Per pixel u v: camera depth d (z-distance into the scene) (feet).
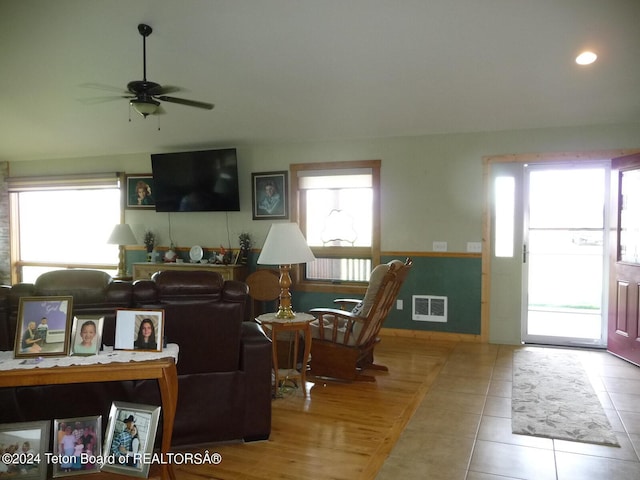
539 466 8.19
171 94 16.44
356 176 18.94
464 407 10.95
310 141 19.63
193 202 21.25
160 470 7.83
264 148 20.47
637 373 13.37
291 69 14.67
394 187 18.30
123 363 7.09
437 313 17.79
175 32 13.21
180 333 8.45
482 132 17.04
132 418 7.72
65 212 24.61
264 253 11.68
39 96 17.63
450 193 17.52
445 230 17.61
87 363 7.02
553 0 10.89
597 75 13.37
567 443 9.06
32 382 6.79
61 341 7.38
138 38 13.60
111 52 14.43
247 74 15.14
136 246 23.04
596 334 17.13
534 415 10.40
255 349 9.05
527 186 16.72
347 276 19.54
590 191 16.40
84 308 8.07
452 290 17.58
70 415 8.09
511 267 16.88
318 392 12.09
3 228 25.12
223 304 8.53
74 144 22.12
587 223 16.47
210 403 8.83
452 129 17.21
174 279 8.38
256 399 9.10
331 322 13.78
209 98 16.75
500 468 8.13
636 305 14.06
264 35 13.09
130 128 20.07
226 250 21.18
